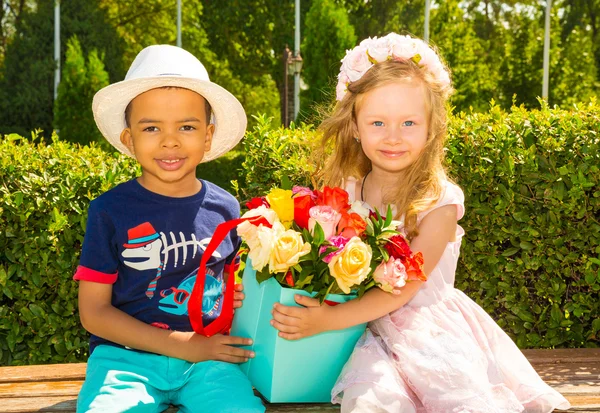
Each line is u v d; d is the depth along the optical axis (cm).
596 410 193
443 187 207
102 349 189
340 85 220
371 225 180
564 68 2206
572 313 308
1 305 303
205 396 180
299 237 173
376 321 196
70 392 206
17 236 291
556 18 2314
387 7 2150
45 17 1950
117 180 302
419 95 204
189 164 197
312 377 185
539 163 293
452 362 181
